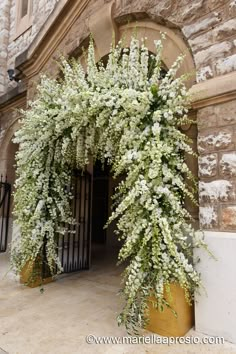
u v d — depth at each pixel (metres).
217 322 2.16
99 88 2.52
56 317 2.57
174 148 2.35
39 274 3.54
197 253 2.31
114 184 7.82
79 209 4.43
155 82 2.40
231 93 2.29
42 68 4.39
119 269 4.61
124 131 2.38
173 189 2.28
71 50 3.80
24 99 5.56
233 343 2.07
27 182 3.35
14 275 3.94
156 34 2.99
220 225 2.26
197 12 2.59
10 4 7.38
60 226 3.51
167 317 2.20
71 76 2.84
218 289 2.18
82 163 3.08
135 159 2.25
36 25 6.15
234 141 2.27
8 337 2.19
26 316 2.59
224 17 2.44
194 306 2.33
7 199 6.12
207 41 2.50
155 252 2.05
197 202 2.49
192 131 2.59
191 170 2.56
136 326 2.28
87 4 3.67
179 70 2.68
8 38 7.20
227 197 2.25
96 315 2.62
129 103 2.28
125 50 2.66
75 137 2.83
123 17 3.22
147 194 2.18
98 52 3.50
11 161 6.21
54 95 2.97
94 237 8.24
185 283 2.11
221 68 2.39
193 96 2.45
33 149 3.19
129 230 2.30
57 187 3.40
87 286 3.58
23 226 3.32
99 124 2.50
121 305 2.87
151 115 2.35
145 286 2.16
